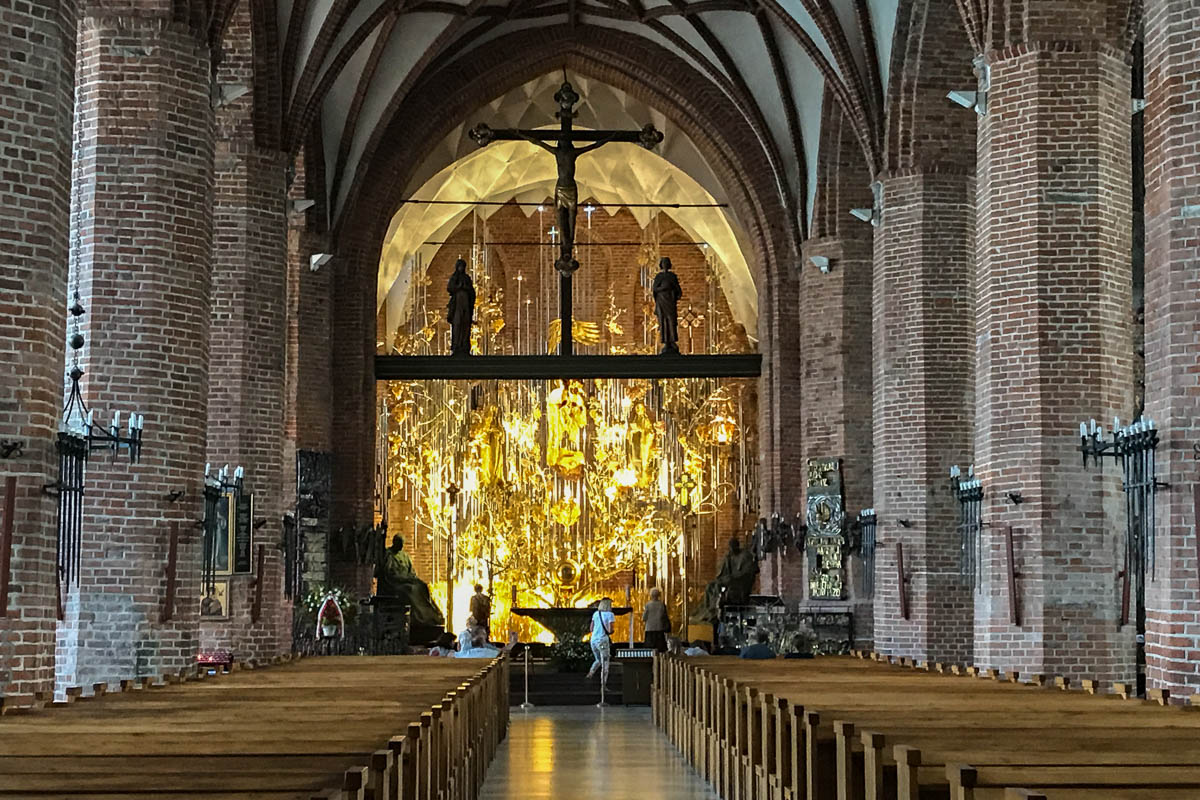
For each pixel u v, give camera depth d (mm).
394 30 34312
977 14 21172
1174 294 15117
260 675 18594
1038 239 20438
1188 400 15055
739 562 38625
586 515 45125
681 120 37969
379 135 35469
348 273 36156
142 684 15922
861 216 28297
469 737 15625
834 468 34188
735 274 48938
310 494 33375
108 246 19734
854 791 9930
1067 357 20391
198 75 20234
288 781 7199
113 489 19422
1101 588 20219
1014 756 8117
